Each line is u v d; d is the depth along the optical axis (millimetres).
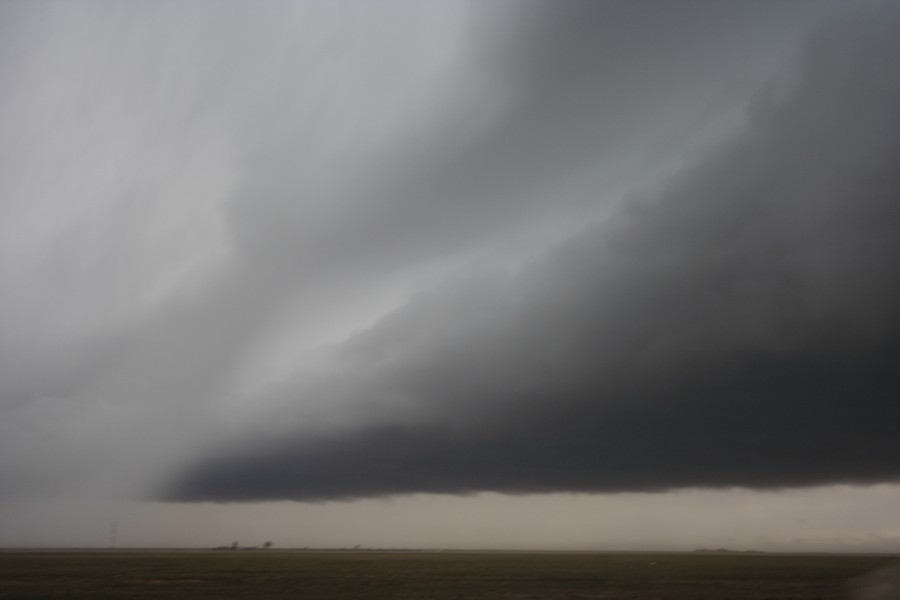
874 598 30969
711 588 81688
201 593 74938
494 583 90500
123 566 135000
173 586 84375
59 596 71312
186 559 181000
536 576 106375
